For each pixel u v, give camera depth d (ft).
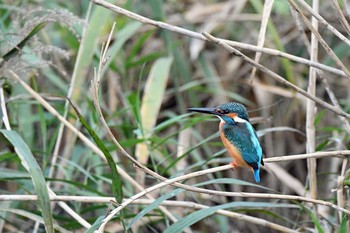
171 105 44.01
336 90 43.70
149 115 35.91
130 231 26.25
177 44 40.91
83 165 35.22
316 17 25.23
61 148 39.19
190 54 43.70
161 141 31.58
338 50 41.60
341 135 38.58
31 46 34.09
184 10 46.01
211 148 41.88
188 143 38.52
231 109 26.71
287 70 39.78
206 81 41.01
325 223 28.35
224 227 37.11
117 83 40.24
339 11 26.03
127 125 34.88
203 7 44.70
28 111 36.94
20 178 29.30
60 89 40.68
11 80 29.71
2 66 28.32
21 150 23.86
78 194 31.40
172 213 31.30
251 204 25.84
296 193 39.22
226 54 44.34
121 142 30.68
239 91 44.14
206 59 43.32
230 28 44.70
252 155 25.35
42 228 33.73
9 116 36.37
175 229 24.56
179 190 24.64
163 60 38.06
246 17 43.01
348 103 40.16
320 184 41.63
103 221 22.82
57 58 39.22
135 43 41.83
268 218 40.73
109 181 30.40
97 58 37.47
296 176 42.91
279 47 37.63
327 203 24.63
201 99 44.06
